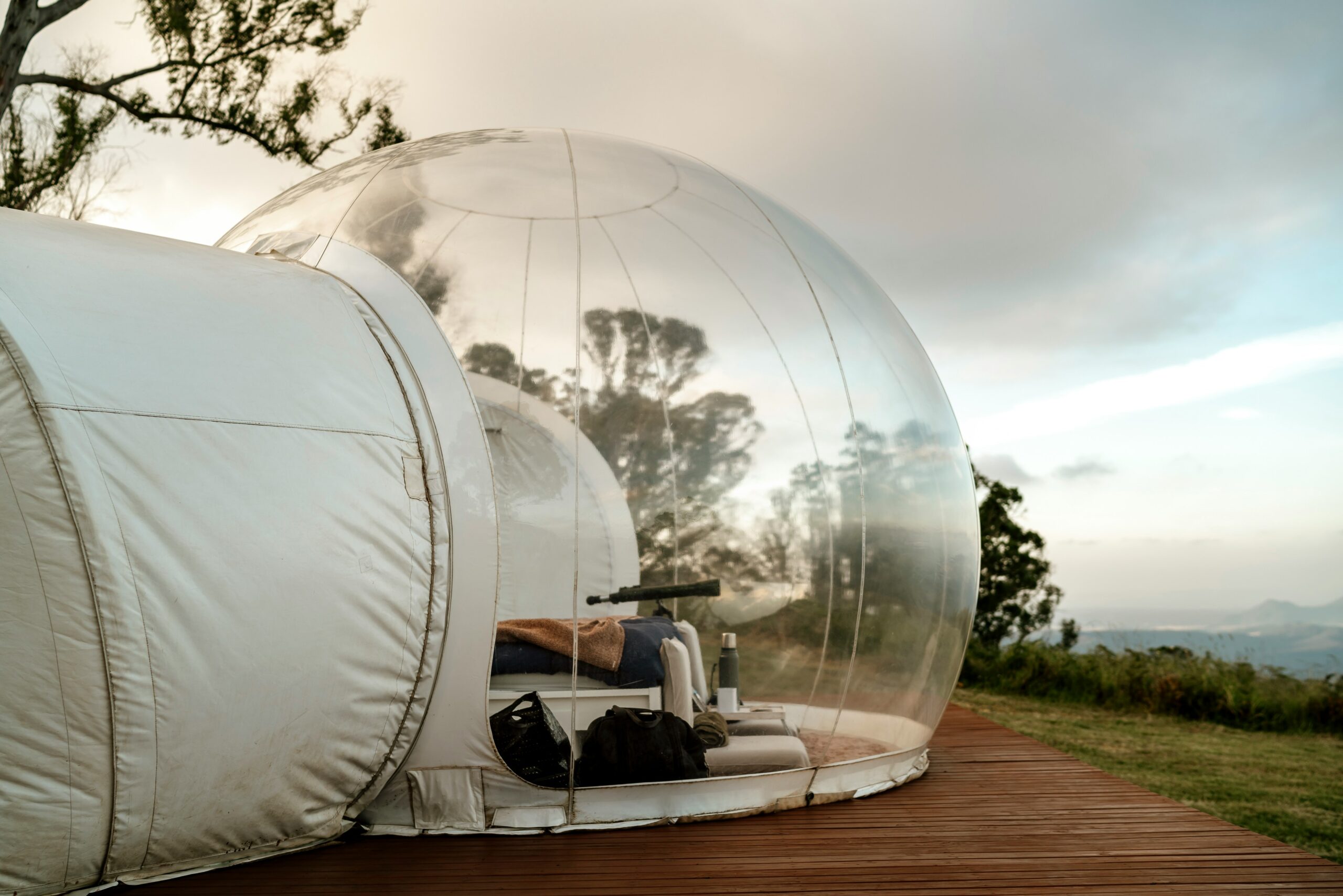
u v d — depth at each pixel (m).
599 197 4.40
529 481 3.81
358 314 3.76
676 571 3.90
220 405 3.11
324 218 4.43
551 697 3.82
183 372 3.08
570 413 3.87
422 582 3.46
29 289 2.93
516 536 3.79
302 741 3.24
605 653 3.81
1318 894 3.18
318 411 3.33
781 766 4.02
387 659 3.38
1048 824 3.99
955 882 3.24
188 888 3.06
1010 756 5.46
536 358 3.89
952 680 5.02
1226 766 8.34
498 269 4.04
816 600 4.06
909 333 5.21
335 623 3.23
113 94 9.47
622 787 3.75
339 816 3.51
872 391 4.42
